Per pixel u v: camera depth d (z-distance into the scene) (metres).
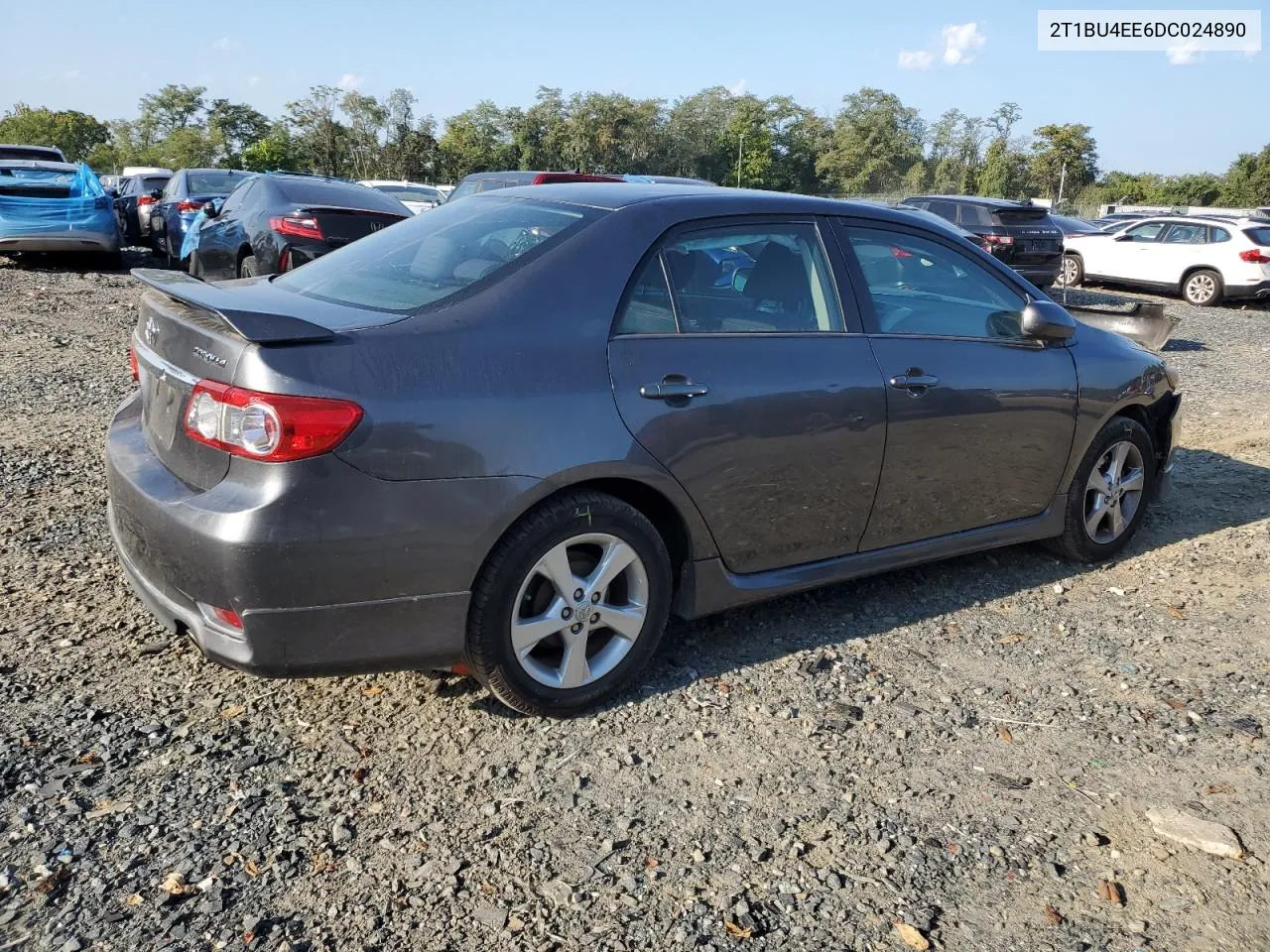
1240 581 4.66
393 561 2.82
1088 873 2.64
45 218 13.73
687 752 3.11
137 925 2.30
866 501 3.85
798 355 3.60
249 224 10.10
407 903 2.42
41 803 2.69
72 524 4.61
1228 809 2.92
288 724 3.16
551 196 3.69
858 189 101.31
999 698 3.52
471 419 2.89
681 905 2.46
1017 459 4.30
